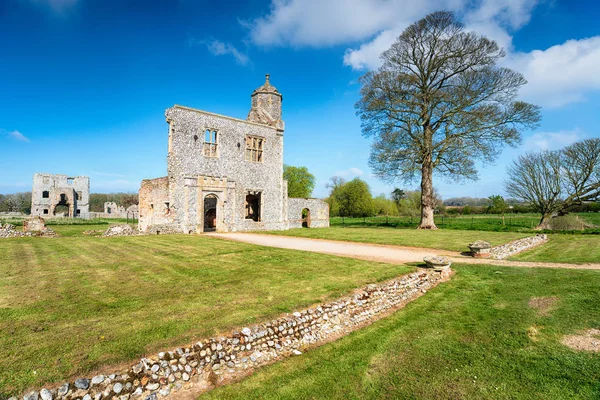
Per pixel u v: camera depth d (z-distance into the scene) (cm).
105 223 3519
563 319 677
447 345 577
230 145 2466
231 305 640
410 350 559
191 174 2233
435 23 2598
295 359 521
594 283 902
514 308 754
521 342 582
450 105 2641
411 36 2680
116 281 805
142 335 495
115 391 386
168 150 2209
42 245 1399
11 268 938
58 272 892
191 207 2223
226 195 2422
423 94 2677
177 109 2192
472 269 1120
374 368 501
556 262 1248
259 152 2702
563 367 496
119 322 541
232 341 503
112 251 1264
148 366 422
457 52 2548
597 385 447
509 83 2523
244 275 890
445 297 848
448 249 1495
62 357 425
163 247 1394
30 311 580
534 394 436
